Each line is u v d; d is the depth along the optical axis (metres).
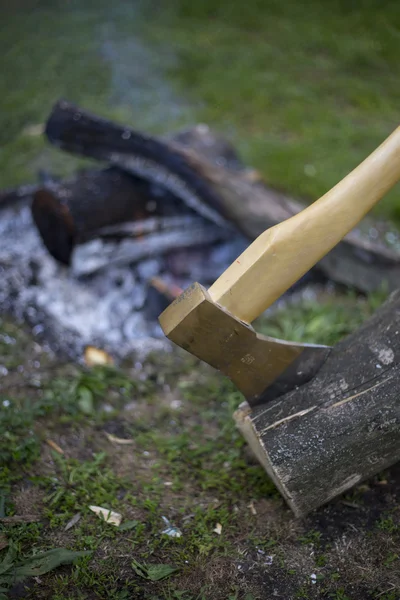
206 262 2.02
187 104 2.99
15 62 3.33
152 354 1.82
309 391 1.40
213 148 2.22
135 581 1.37
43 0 4.04
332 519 1.45
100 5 4.00
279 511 1.47
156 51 3.44
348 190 1.34
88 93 3.05
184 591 1.36
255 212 1.84
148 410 1.69
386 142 1.34
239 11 3.89
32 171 2.50
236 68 3.29
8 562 1.35
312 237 1.34
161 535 1.43
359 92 3.08
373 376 1.38
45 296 1.92
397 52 3.42
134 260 1.96
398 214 2.20
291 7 3.94
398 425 1.36
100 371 1.74
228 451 1.59
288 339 1.80
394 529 1.42
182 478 1.54
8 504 1.44
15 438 1.54
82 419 1.63
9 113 2.89
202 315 1.32
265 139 2.68
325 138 2.68
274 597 1.36
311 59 3.39
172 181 1.87
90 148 1.92
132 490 1.50
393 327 1.41
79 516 1.44
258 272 1.33
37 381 1.69
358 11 3.82
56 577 1.36
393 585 1.36
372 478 1.50
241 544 1.42
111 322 1.89
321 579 1.38
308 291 1.97
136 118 2.85
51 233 1.89
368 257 1.88
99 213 1.86
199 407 1.69
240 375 1.39
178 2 3.99
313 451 1.37
